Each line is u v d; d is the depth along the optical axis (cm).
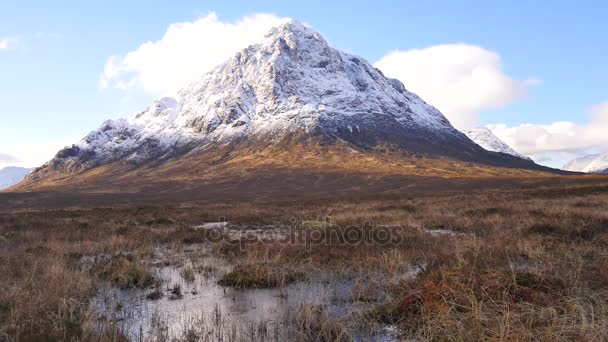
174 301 934
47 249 1585
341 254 1309
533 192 4456
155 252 1600
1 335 664
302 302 849
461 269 877
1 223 2919
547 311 646
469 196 4662
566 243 1305
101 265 1235
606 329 572
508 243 1288
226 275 1103
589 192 3922
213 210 4141
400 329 701
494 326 619
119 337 683
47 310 799
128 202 7781
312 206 4259
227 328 743
